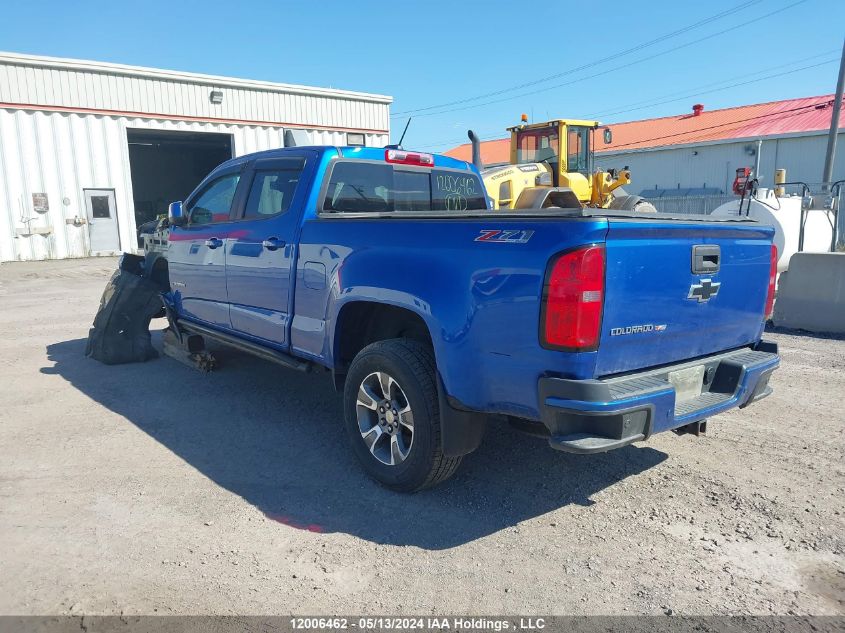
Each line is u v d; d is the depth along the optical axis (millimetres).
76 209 20453
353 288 3998
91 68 20188
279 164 4988
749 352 4000
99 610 2771
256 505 3760
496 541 3381
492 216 3295
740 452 4543
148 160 31453
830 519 3588
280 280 4723
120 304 7000
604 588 2965
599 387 2920
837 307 8352
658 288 3248
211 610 2785
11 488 3961
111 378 6441
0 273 16578
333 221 4266
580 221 2934
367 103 26938
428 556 3234
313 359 4523
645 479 4117
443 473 3750
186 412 5414
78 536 3385
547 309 3000
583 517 3635
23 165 19375
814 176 30078
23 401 5727
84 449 4605
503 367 3223
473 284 3318
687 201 28844
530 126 14328
